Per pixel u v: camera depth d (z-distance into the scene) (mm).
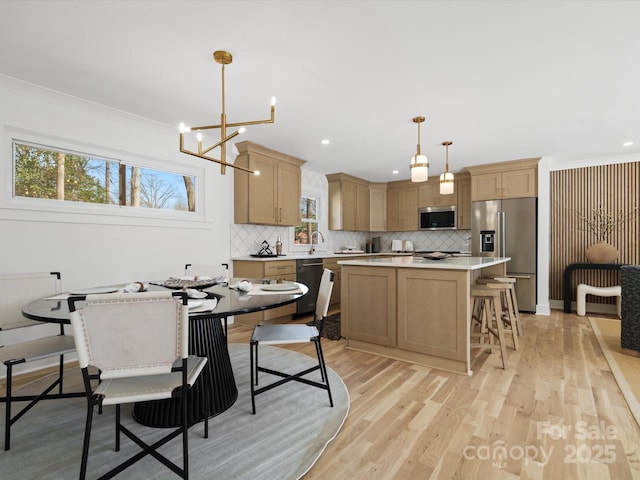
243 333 3758
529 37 1912
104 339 1268
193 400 1869
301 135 3717
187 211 3809
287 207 4609
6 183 2520
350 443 1660
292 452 1587
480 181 5016
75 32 1880
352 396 2166
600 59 2137
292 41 1960
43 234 2680
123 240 3166
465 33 1879
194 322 1929
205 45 2006
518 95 2670
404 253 6340
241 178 4180
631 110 2963
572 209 4953
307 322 4277
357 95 2678
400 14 1718
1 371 2500
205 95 2697
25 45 2010
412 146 4102
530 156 4535
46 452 1588
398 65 2227
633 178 4555
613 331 3746
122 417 1935
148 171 3479
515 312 3551
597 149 4227
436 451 1594
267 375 2549
